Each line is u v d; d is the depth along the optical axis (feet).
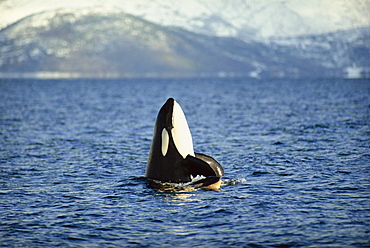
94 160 233.96
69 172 205.26
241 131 335.47
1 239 124.88
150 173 183.83
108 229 131.54
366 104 551.18
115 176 195.93
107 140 303.89
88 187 177.47
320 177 185.16
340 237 121.90
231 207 148.66
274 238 122.62
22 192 171.12
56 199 161.48
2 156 246.68
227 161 223.71
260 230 128.36
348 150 243.40
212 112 504.02
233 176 190.90
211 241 121.60
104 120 436.76
